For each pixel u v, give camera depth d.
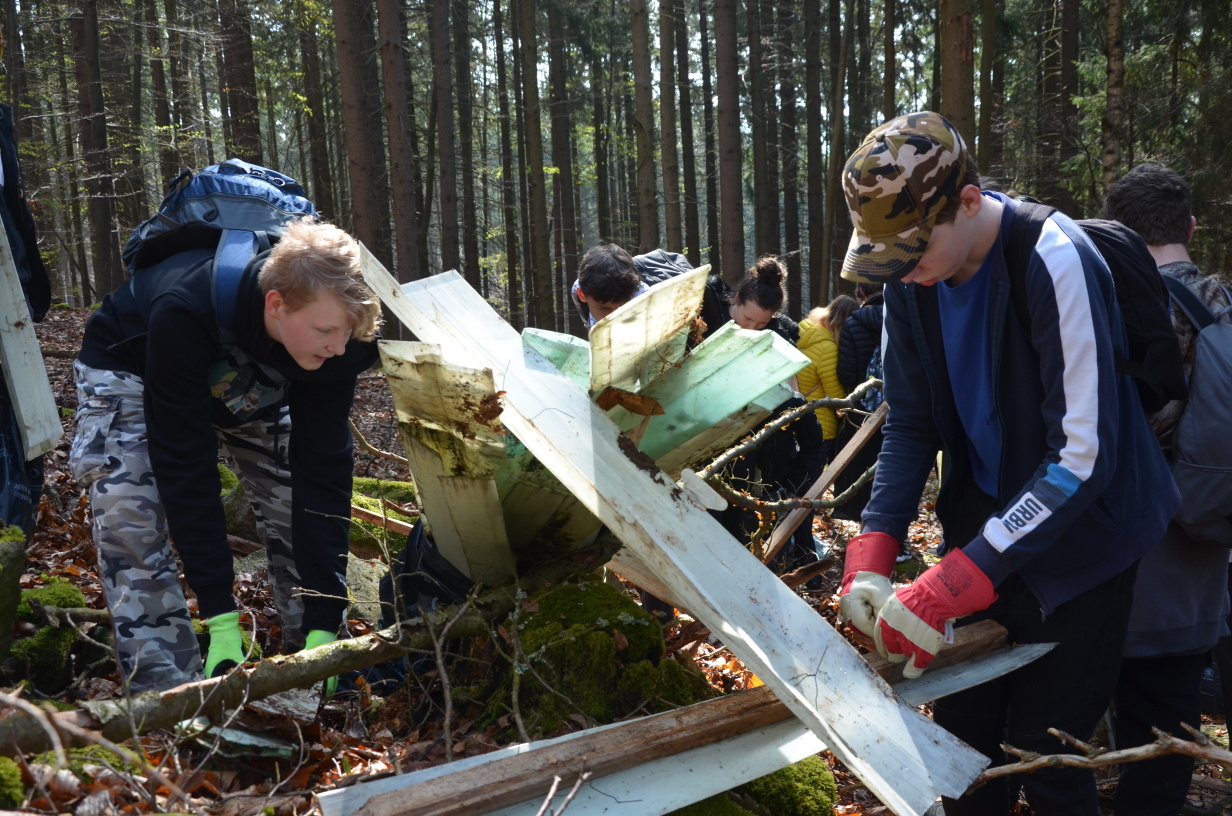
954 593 1.81
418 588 2.96
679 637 2.87
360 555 3.91
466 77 22.83
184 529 2.30
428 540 2.87
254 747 2.10
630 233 29.73
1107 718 2.94
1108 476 1.75
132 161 19.09
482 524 2.53
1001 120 17.70
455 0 22.52
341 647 2.23
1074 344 1.74
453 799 1.68
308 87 20.36
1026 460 1.93
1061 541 1.89
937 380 2.06
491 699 2.50
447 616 2.46
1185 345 2.47
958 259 1.85
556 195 26.47
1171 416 2.47
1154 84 13.42
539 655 2.39
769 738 2.00
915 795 1.67
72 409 6.86
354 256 2.16
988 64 11.92
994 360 1.91
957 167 1.78
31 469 2.63
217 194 2.40
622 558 3.05
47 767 1.66
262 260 2.23
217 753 2.07
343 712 2.52
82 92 16.55
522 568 2.83
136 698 1.92
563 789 1.80
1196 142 12.49
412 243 12.77
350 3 11.71
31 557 3.45
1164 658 2.43
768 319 4.09
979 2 16.25
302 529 2.52
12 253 2.53
